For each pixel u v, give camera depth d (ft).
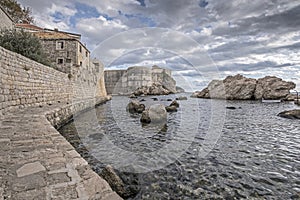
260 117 55.77
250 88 129.70
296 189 15.70
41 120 24.50
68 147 13.98
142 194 14.88
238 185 16.37
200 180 17.24
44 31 109.50
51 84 55.26
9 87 31.89
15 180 8.88
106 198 7.67
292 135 34.47
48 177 9.27
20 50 50.85
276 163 21.15
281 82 133.18
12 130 19.02
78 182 8.87
